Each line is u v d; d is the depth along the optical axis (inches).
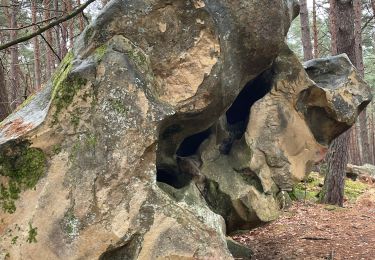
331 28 579.8
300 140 199.8
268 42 164.6
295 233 288.4
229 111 207.0
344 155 391.5
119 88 136.9
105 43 142.2
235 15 155.8
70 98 136.0
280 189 197.5
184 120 156.3
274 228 302.8
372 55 976.3
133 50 142.9
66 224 129.5
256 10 159.3
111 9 142.8
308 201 398.6
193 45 149.9
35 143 134.0
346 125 206.2
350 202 419.2
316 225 310.0
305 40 517.0
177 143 168.6
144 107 137.6
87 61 139.9
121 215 131.3
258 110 194.1
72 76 136.3
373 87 1074.7
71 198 131.2
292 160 197.0
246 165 188.9
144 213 133.1
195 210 144.9
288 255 235.1
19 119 148.4
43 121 135.0
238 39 159.3
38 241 129.0
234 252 222.7
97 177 132.1
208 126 168.1
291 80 196.7
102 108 135.4
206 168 184.1
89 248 128.7
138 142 135.3
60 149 134.4
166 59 148.3
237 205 184.1
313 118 205.9
